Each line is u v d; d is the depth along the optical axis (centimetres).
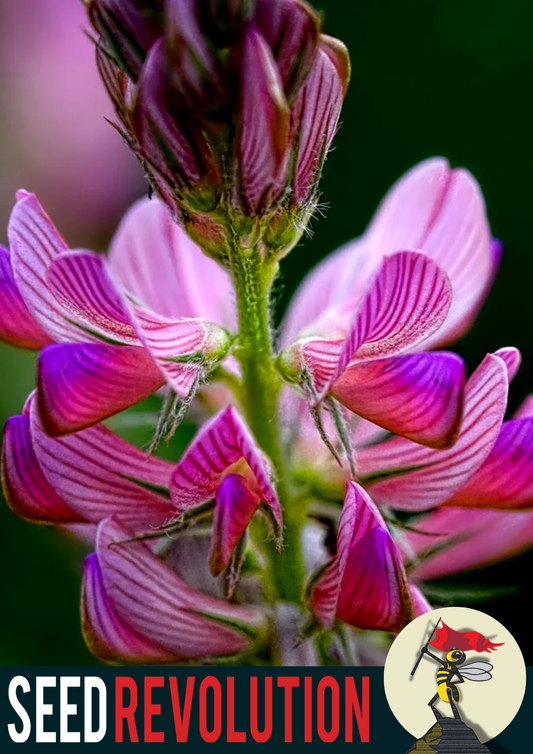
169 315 13
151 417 13
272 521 12
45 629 16
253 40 11
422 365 12
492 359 12
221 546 12
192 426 15
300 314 13
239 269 12
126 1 12
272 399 12
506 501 12
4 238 18
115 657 12
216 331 12
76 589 16
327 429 13
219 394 13
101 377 12
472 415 12
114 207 18
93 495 12
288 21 12
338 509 13
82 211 18
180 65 12
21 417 12
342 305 13
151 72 12
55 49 18
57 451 12
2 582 16
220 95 12
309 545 13
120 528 12
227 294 13
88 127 18
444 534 13
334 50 12
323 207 12
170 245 13
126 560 12
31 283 12
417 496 12
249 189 12
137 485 12
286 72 12
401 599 12
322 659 12
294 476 12
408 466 12
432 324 12
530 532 13
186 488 12
